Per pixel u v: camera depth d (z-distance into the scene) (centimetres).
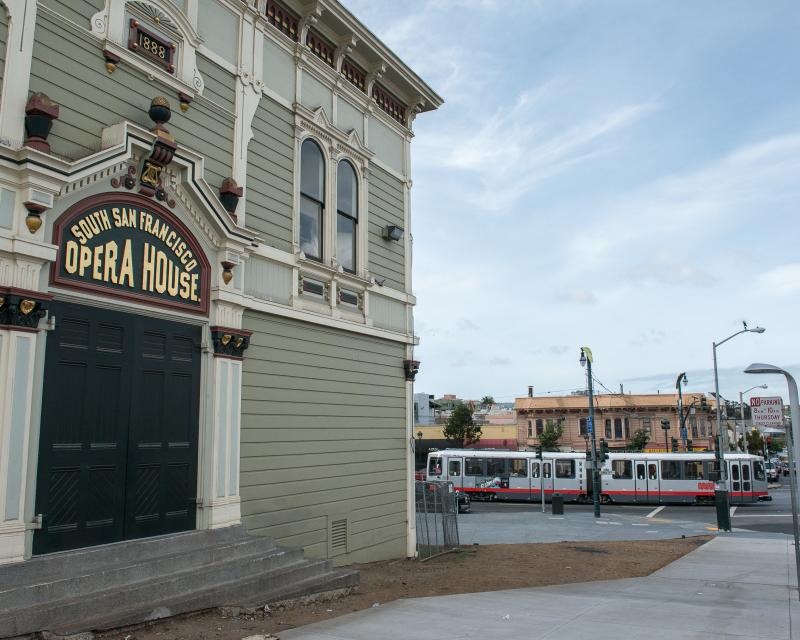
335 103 1346
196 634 691
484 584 1107
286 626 758
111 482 816
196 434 950
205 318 977
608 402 6462
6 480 689
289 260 1159
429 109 1666
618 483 3675
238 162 1070
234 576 853
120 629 665
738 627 800
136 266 875
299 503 1140
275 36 1190
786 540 1833
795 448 1048
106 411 819
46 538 733
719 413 3083
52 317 761
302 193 1243
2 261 716
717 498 2244
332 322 1255
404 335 1511
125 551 789
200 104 1014
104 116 859
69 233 790
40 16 789
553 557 1487
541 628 777
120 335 850
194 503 934
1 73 742
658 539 1942
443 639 715
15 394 707
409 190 1606
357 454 1317
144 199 891
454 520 1634
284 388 1130
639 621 826
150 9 938
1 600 631
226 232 995
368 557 1323
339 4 1289
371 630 749
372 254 1437
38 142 746
